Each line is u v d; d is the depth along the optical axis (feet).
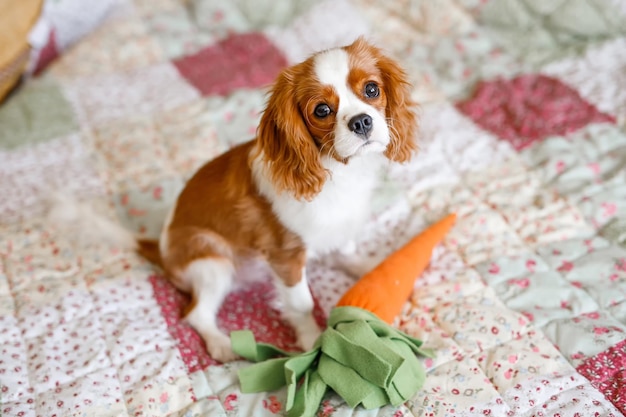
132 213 3.85
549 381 2.89
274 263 3.27
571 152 3.89
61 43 5.01
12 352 3.16
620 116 4.02
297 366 2.91
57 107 4.49
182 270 3.37
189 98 4.49
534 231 3.54
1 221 3.80
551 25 4.60
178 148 4.16
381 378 2.80
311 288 3.50
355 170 3.13
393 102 3.09
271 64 4.71
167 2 5.26
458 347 3.06
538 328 3.10
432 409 2.84
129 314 3.33
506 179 3.82
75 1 4.92
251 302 3.50
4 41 4.45
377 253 3.60
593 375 2.90
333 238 3.30
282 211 3.14
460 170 3.91
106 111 4.44
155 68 4.75
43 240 3.68
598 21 4.47
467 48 4.65
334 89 2.86
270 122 3.01
